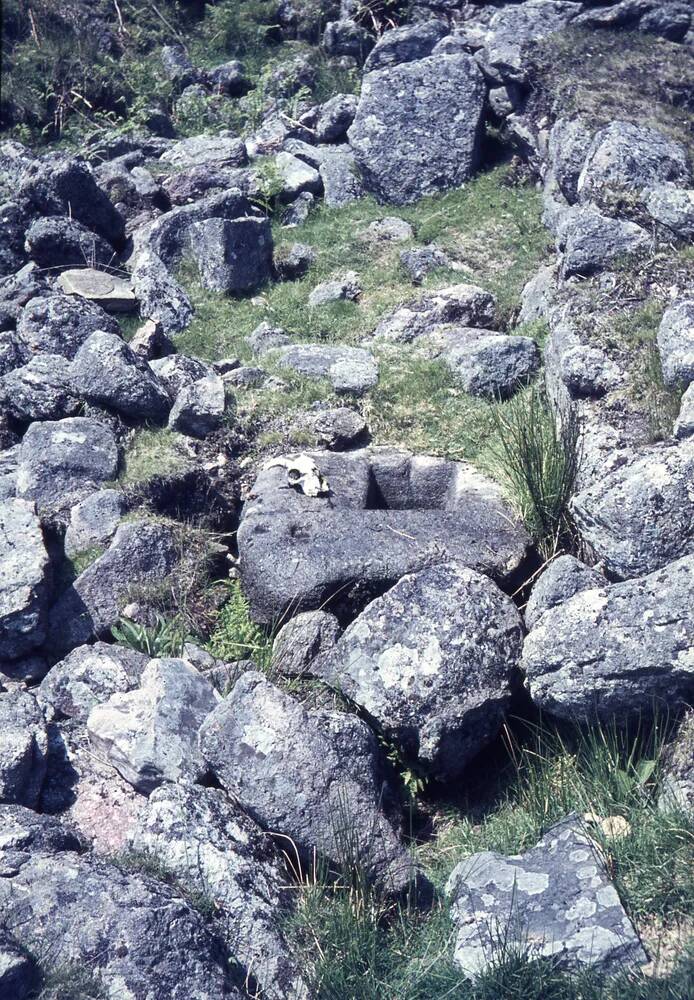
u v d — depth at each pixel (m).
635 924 3.92
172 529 5.66
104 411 6.24
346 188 8.78
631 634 4.41
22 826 4.06
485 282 7.62
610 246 6.36
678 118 8.07
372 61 9.75
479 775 4.87
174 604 5.43
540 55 8.55
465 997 3.76
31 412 6.23
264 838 4.18
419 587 4.85
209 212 8.02
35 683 5.17
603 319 6.12
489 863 4.18
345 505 5.73
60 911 3.71
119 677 4.91
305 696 4.81
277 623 5.25
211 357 7.16
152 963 3.60
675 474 4.80
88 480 5.88
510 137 8.70
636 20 8.84
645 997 3.63
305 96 10.24
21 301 7.19
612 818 4.29
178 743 4.40
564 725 4.77
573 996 3.68
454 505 5.75
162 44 11.27
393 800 4.61
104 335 6.29
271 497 5.68
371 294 7.66
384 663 4.67
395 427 6.36
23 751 4.30
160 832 4.01
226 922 3.88
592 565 5.18
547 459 5.52
